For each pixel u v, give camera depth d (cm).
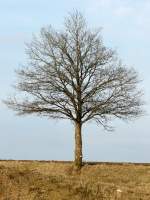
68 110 4872
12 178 2758
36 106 4853
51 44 4938
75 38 4950
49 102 4847
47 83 4847
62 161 4897
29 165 4416
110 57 4934
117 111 4847
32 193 2641
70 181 2859
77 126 4872
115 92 4853
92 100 4831
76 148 4797
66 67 4862
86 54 4897
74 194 2691
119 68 4903
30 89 4859
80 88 4859
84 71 4872
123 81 4844
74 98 4847
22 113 4884
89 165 4662
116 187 2978
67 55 4894
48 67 4856
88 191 2739
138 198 2805
